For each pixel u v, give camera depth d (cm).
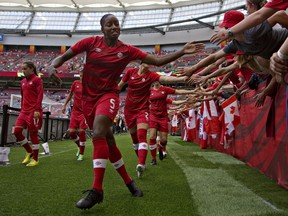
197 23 4388
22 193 340
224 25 318
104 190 366
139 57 316
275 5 241
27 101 561
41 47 4978
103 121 296
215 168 579
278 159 439
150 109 639
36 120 554
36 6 4981
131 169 546
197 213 276
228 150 855
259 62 351
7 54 4834
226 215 272
